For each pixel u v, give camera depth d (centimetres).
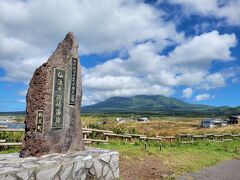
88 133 844
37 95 395
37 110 392
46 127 400
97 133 883
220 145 1057
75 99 449
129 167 547
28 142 389
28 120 392
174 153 770
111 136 923
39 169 332
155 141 994
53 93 409
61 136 422
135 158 631
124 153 671
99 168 427
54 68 412
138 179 479
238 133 1388
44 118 397
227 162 718
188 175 540
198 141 1095
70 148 436
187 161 665
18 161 355
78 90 456
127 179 471
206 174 560
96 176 421
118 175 465
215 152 867
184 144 1011
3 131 665
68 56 436
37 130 390
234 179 533
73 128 443
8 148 674
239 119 3136
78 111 455
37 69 400
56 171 352
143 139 979
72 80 443
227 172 591
